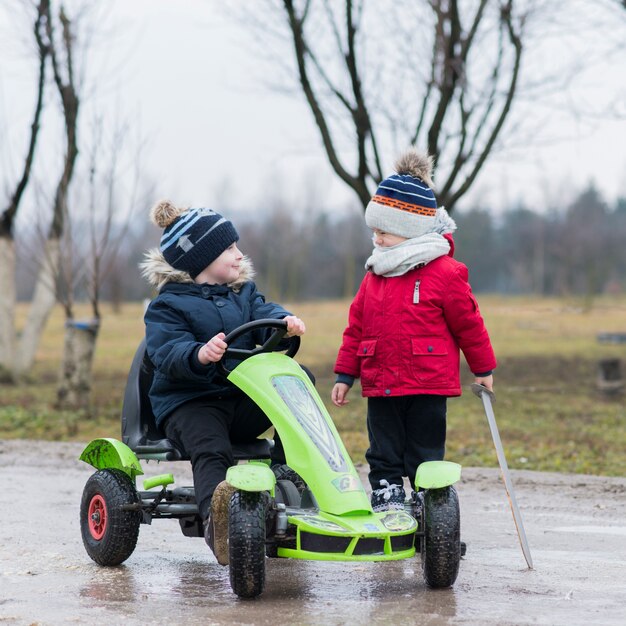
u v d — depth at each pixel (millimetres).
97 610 4867
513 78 15211
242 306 6035
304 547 4891
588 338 31125
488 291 96875
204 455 5465
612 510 8047
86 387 15773
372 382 5973
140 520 5898
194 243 5957
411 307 5879
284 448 5203
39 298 20938
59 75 15758
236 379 5492
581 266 83625
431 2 15000
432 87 15750
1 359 20594
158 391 5836
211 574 5742
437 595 5203
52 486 9219
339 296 86625
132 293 68750
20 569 5848
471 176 15656
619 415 15258
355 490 5039
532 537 6941
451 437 12828
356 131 15586
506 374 21188
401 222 6000
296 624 4578
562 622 4633
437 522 5199
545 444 12250
